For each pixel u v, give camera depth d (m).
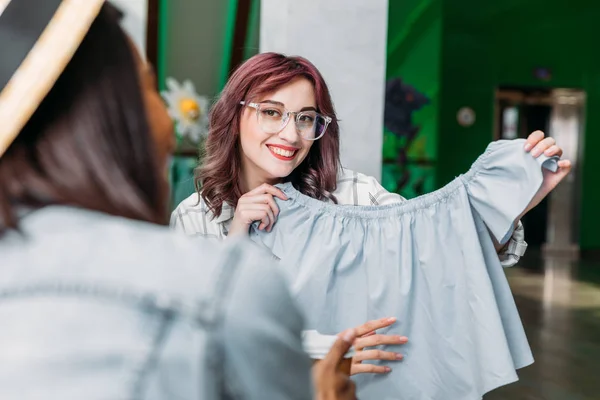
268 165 1.76
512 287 7.70
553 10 10.80
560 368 4.61
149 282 0.59
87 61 0.64
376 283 1.68
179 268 0.61
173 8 3.72
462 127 10.73
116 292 0.58
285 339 0.61
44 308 0.58
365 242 1.70
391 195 1.94
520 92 11.05
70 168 0.64
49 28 0.60
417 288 1.67
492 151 1.65
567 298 7.14
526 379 4.36
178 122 3.73
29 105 0.60
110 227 0.64
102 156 0.64
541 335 5.52
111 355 0.56
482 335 1.60
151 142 0.68
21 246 0.62
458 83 10.70
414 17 8.53
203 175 1.85
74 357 0.55
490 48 10.72
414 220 1.69
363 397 1.67
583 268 9.40
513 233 1.74
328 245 1.69
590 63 10.98
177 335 0.57
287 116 1.74
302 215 1.72
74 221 0.63
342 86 3.00
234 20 3.73
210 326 0.58
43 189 0.63
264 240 1.72
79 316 0.57
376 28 3.02
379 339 1.60
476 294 1.61
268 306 0.61
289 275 1.68
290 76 1.74
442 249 1.67
